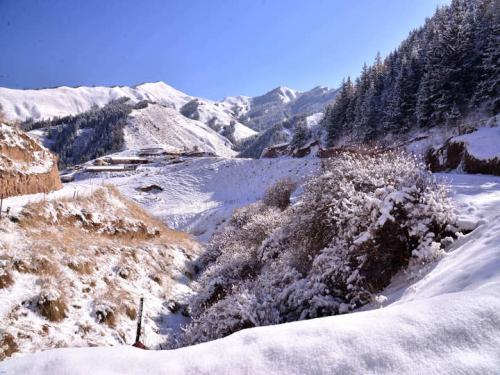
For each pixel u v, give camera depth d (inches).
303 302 242.2
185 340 289.0
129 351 96.6
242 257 472.7
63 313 290.4
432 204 233.1
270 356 85.0
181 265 591.5
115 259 442.6
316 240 309.6
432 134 1422.2
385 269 226.8
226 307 270.5
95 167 2819.9
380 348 81.3
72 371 86.0
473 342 79.5
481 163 553.9
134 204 802.2
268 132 6776.6
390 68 2388.0
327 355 81.9
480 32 1553.9
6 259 306.0
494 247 153.4
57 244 383.6
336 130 2316.7
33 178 521.3
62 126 7815.0
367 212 254.8
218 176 2098.9
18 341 240.5
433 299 99.6
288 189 869.8
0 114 588.1
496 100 1305.4
